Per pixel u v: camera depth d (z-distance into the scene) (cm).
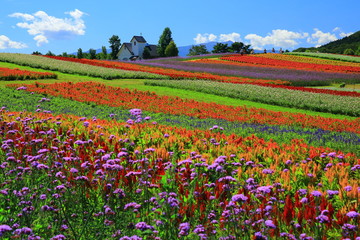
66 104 2128
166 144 946
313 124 1934
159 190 609
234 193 632
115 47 12800
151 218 509
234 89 3369
